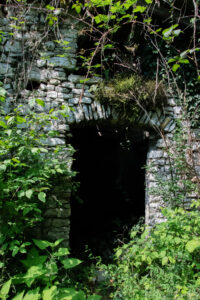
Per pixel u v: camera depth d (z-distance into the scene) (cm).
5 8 316
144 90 335
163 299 230
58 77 322
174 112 361
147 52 367
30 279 214
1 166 221
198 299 228
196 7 247
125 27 358
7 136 264
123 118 342
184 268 262
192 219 283
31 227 277
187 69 363
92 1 245
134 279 262
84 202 570
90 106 328
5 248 227
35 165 273
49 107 315
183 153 333
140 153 575
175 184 335
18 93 309
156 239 278
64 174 304
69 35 330
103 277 313
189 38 375
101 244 449
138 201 590
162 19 368
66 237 304
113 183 633
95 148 602
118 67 367
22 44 315
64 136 317
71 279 281
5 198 251
